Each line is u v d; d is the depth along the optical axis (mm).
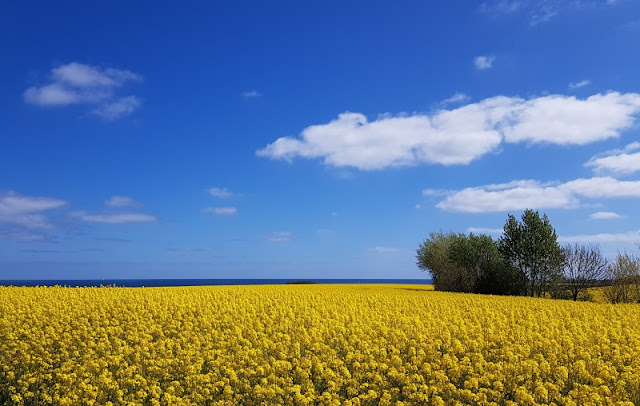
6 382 14641
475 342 17156
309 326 20672
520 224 54844
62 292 28359
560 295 52656
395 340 17781
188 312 23125
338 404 12344
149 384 14180
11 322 19609
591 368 14727
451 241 58875
